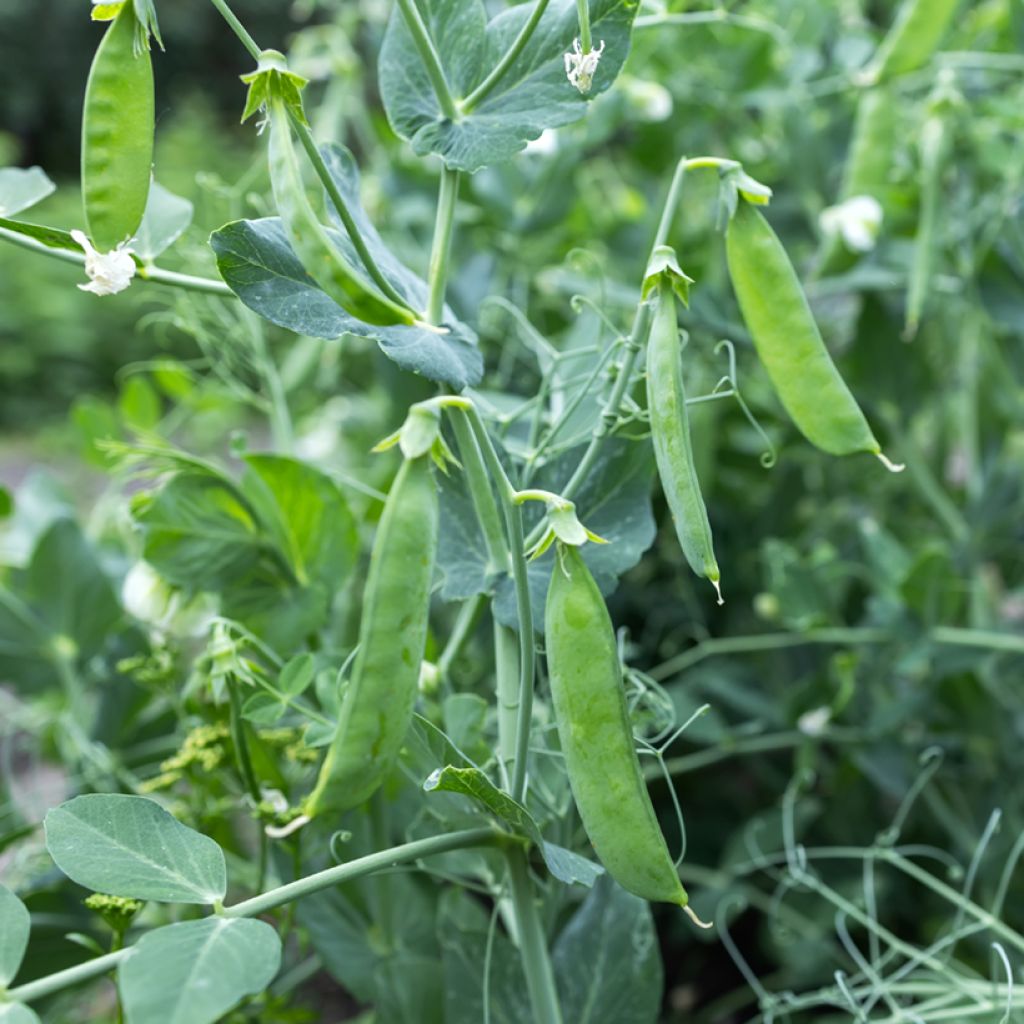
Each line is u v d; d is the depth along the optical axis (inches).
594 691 16.4
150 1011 15.1
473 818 19.0
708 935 28.2
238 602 22.2
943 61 29.1
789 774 31.5
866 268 28.9
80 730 25.8
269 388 28.3
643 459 19.6
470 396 22.0
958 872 22.2
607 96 31.1
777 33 27.5
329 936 21.5
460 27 18.3
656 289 17.2
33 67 173.6
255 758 21.3
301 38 33.6
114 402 111.8
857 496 34.6
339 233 17.7
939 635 25.6
